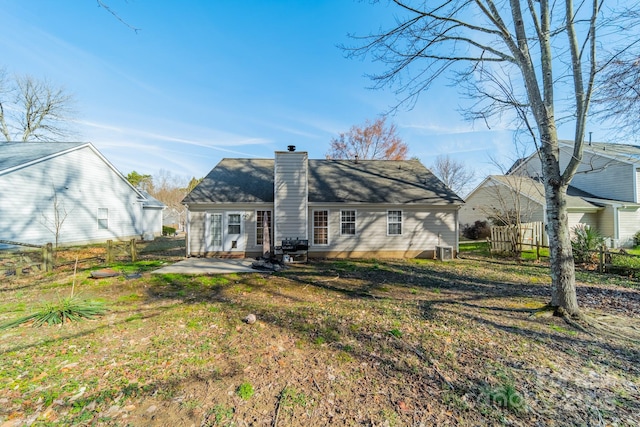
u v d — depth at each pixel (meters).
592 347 4.16
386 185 14.62
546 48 5.31
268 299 6.55
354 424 2.59
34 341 4.20
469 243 18.77
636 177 16.41
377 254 13.41
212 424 2.57
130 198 20.06
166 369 3.49
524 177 19.05
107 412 2.72
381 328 4.82
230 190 13.65
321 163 16.92
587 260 10.58
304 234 12.62
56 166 14.73
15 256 9.52
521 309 5.80
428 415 2.72
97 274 8.09
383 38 6.69
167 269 9.56
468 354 3.94
